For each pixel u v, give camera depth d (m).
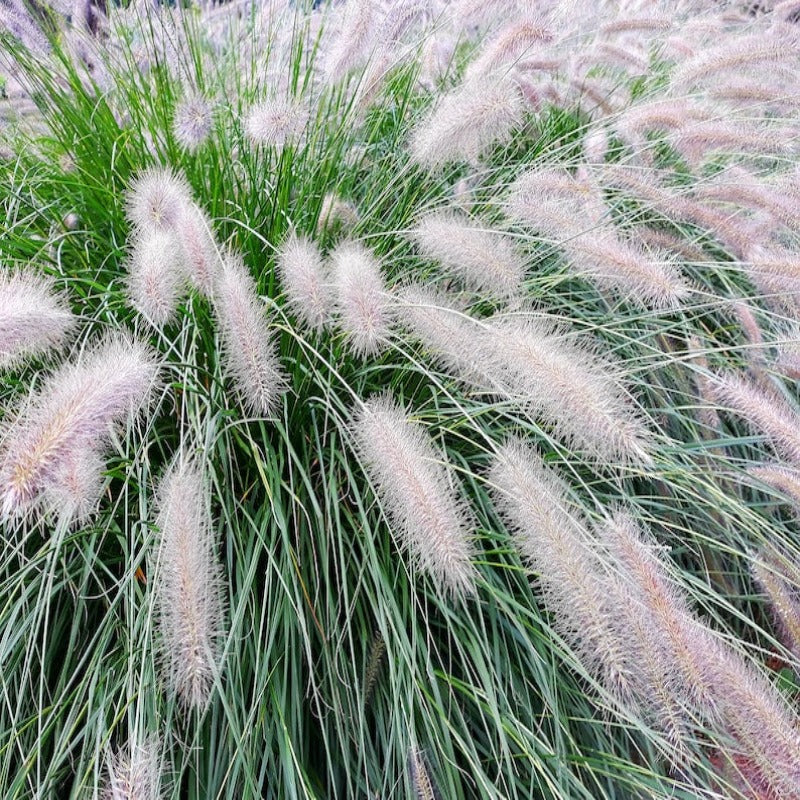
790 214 0.58
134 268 0.47
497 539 0.50
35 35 0.68
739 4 1.06
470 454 0.55
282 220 0.61
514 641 0.48
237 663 0.43
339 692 0.47
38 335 0.40
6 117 0.75
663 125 0.63
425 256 0.57
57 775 0.43
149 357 0.45
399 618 0.44
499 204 0.58
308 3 0.70
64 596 0.49
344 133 0.66
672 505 0.57
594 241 0.50
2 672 0.42
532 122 0.77
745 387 0.51
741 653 0.45
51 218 0.63
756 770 0.42
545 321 0.54
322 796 0.45
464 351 0.46
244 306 0.44
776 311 0.67
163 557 0.37
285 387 0.53
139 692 0.39
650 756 0.46
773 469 0.52
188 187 0.53
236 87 0.71
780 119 0.68
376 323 0.44
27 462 0.32
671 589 0.42
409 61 0.73
